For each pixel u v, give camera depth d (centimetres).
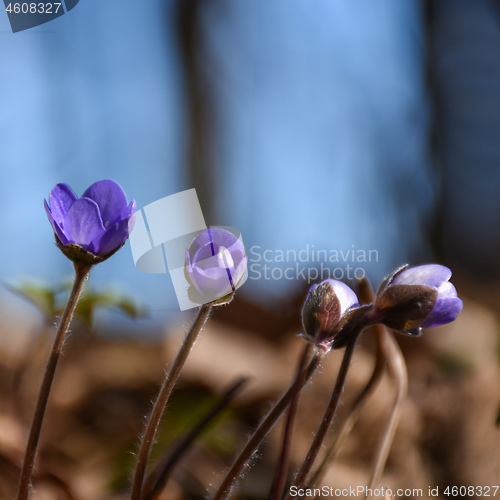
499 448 54
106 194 42
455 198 147
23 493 42
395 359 46
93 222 41
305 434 55
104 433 60
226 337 87
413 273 42
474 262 143
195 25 149
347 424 45
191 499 49
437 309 42
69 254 41
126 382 76
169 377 42
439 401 62
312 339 42
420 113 151
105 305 50
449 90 151
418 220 139
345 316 42
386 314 42
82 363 79
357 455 52
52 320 51
